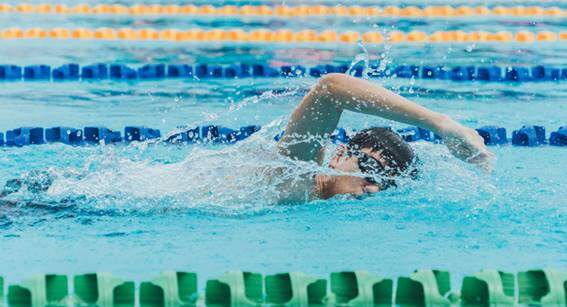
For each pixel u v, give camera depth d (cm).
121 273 654
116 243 728
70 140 1202
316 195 830
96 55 1770
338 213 806
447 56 1767
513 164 1053
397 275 654
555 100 1430
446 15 2281
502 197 871
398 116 741
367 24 2136
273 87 1525
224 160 838
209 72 1652
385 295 601
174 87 1539
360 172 807
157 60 1717
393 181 826
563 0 2480
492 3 2422
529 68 1633
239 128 1240
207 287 597
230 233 754
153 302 591
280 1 2436
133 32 2042
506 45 1911
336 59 1739
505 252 710
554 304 593
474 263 682
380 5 2383
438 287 617
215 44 1939
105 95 1476
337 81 749
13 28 2041
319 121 761
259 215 803
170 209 816
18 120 1284
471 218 799
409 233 757
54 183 868
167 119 1295
